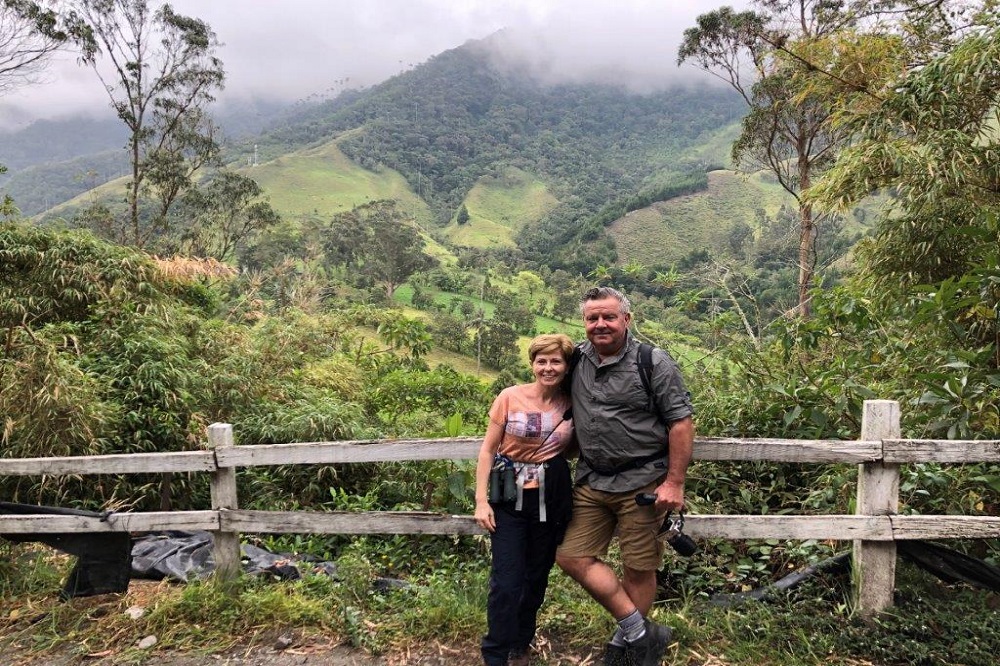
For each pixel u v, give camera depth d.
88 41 26.30
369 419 8.09
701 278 8.67
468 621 3.04
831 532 2.88
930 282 5.47
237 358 6.94
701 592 3.27
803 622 2.89
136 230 29.75
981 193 5.21
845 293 4.90
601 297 2.49
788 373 4.96
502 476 2.61
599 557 2.71
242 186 36.72
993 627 2.74
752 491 4.07
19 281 6.63
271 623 3.11
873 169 5.52
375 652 2.90
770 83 16.50
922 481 3.50
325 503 5.23
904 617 2.83
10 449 4.86
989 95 5.23
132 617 3.18
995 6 5.76
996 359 4.03
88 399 5.03
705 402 4.69
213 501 3.36
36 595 3.47
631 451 2.53
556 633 3.01
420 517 3.21
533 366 2.62
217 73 30.28
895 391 4.21
